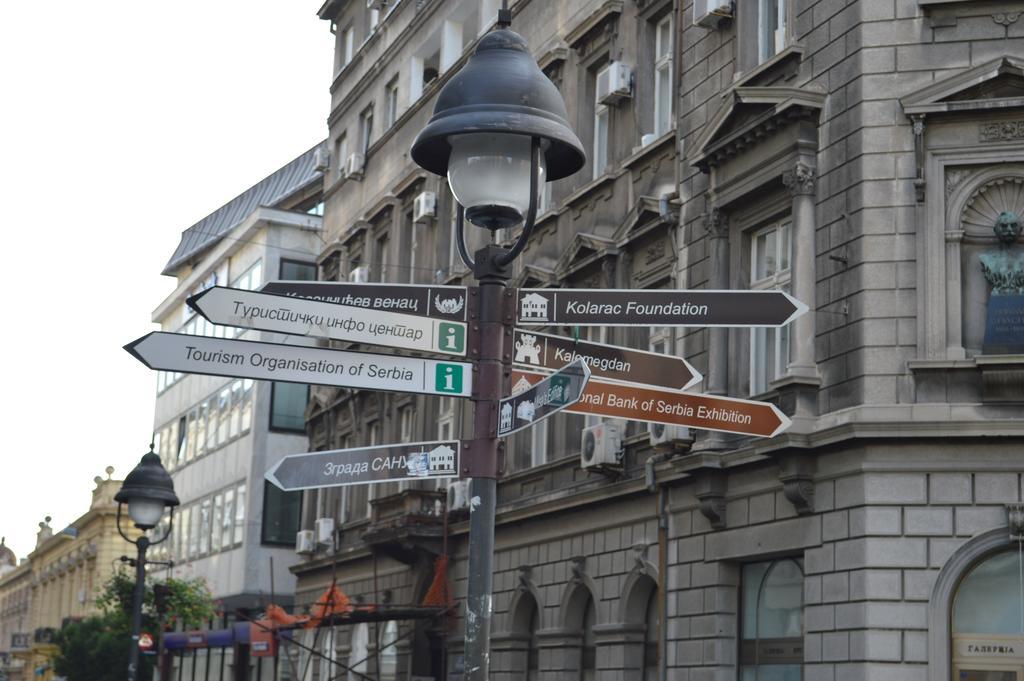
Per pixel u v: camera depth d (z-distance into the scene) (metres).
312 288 9.27
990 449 17.77
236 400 55.06
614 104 26.42
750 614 20.95
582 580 25.45
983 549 17.61
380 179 40.78
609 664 24.06
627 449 24.23
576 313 9.37
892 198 18.73
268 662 47.34
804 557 19.36
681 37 24.02
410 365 8.81
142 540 20.95
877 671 17.58
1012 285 18.31
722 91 22.53
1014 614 17.70
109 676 50.91
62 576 102.00
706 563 21.45
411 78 38.84
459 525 31.39
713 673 20.92
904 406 17.98
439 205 35.94
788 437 18.69
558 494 26.48
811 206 19.69
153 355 8.27
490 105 8.75
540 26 30.17
